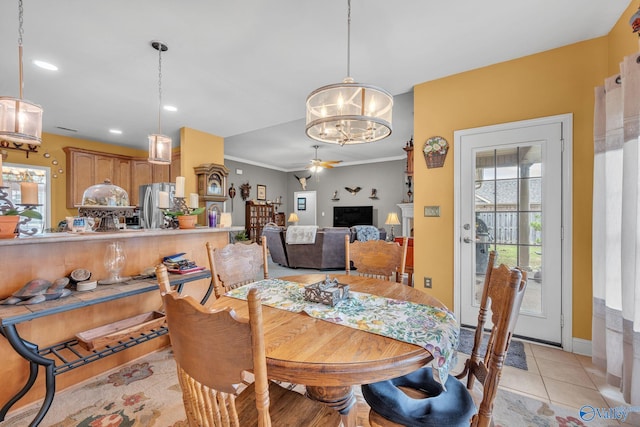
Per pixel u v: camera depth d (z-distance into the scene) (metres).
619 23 2.04
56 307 1.46
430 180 2.95
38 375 1.71
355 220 8.60
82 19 1.98
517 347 2.40
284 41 2.26
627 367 1.67
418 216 3.01
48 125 4.35
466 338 2.55
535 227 2.50
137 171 5.60
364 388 1.17
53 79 2.86
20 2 1.80
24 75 2.77
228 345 0.72
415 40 2.26
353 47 2.35
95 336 1.86
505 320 0.85
